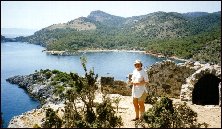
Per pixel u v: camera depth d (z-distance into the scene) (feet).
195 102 46.68
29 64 606.14
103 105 31.22
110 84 48.83
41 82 368.27
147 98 42.91
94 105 37.50
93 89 33.50
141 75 31.99
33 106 297.33
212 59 595.06
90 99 32.96
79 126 28.25
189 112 30.07
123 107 38.40
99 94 45.96
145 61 618.85
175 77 49.47
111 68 514.68
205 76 46.44
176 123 29.25
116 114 32.96
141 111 32.55
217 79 46.50
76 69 510.17
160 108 29.91
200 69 44.96
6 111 268.62
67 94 32.86
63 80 346.13
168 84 49.73
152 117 29.58
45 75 380.99
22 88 386.73
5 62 642.22
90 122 30.19
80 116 31.17
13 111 271.49
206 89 47.47
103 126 28.91
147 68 51.06
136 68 32.37
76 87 32.81
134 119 32.55
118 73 456.04
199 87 47.06
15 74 481.05
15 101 315.78
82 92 32.76
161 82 49.96
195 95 46.83
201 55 637.71
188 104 41.45
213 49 645.10
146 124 30.37
